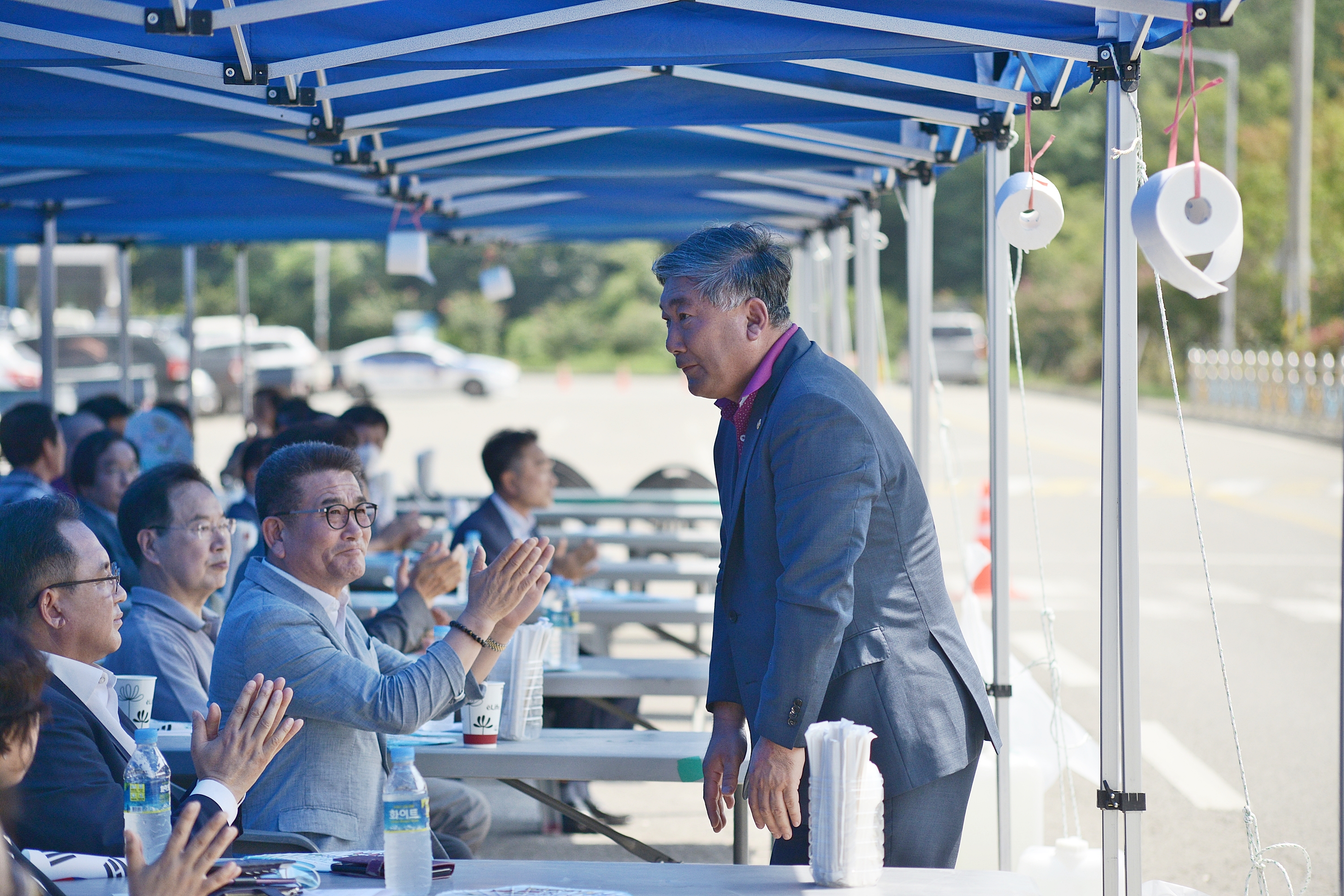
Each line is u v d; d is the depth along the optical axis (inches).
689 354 144.4
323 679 147.0
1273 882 230.7
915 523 142.7
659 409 1464.1
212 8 151.6
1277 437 1088.2
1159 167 1619.1
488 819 210.1
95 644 142.3
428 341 1785.2
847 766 117.3
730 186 334.6
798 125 236.4
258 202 366.0
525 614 157.6
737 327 143.2
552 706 263.0
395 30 161.5
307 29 161.3
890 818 140.6
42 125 201.2
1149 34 152.9
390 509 375.2
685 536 398.0
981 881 118.8
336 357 1996.8
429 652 151.4
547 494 298.0
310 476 155.9
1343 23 1877.5
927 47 158.2
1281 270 1240.8
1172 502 727.1
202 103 194.9
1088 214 1868.8
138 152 246.4
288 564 156.8
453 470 887.1
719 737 149.1
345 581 157.2
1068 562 549.6
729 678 149.5
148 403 558.3
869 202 326.0
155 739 127.4
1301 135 1212.5
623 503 470.3
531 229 458.9
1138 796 155.4
